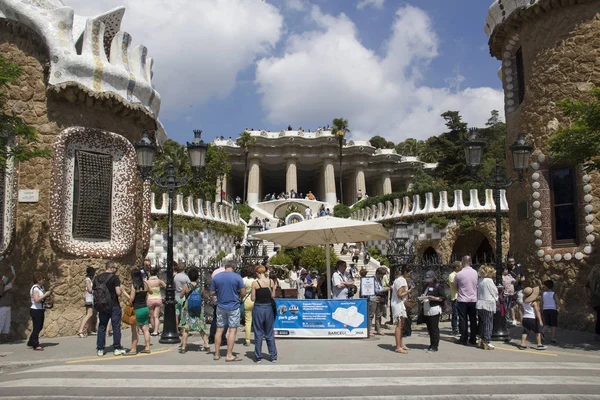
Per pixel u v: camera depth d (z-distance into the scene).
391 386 7.20
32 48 13.81
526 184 15.55
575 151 11.69
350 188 80.25
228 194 82.62
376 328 13.52
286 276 30.23
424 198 33.59
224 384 7.36
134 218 14.98
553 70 14.90
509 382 7.45
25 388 7.20
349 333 12.57
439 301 10.47
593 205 13.90
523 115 15.77
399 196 38.22
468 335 11.98
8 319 12.27
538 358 9.68
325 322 12.66
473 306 11.45
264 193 97.38
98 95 13.88
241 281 9.52
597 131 11.54
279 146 74.38
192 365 8.88
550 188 14.95
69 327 13.24
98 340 10.02
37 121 13.53
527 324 10.88
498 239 12.23
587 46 14.40
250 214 58.34
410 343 11.73
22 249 13.17
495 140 61.81
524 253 15.53
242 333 13.87
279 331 12.71
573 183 14.54
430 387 7.14
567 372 8.23
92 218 14.07
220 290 9.38
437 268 16.22
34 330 11.20
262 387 7.18
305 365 8.84
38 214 13.30
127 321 9.98
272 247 40.56
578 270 14.02
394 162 78.94
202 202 35.06
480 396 6.63
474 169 12.50
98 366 8.81
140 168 12.47
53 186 13.34
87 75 13.82
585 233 13.96
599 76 14.17
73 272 13.52
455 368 8.55
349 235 15.02
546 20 15.21
